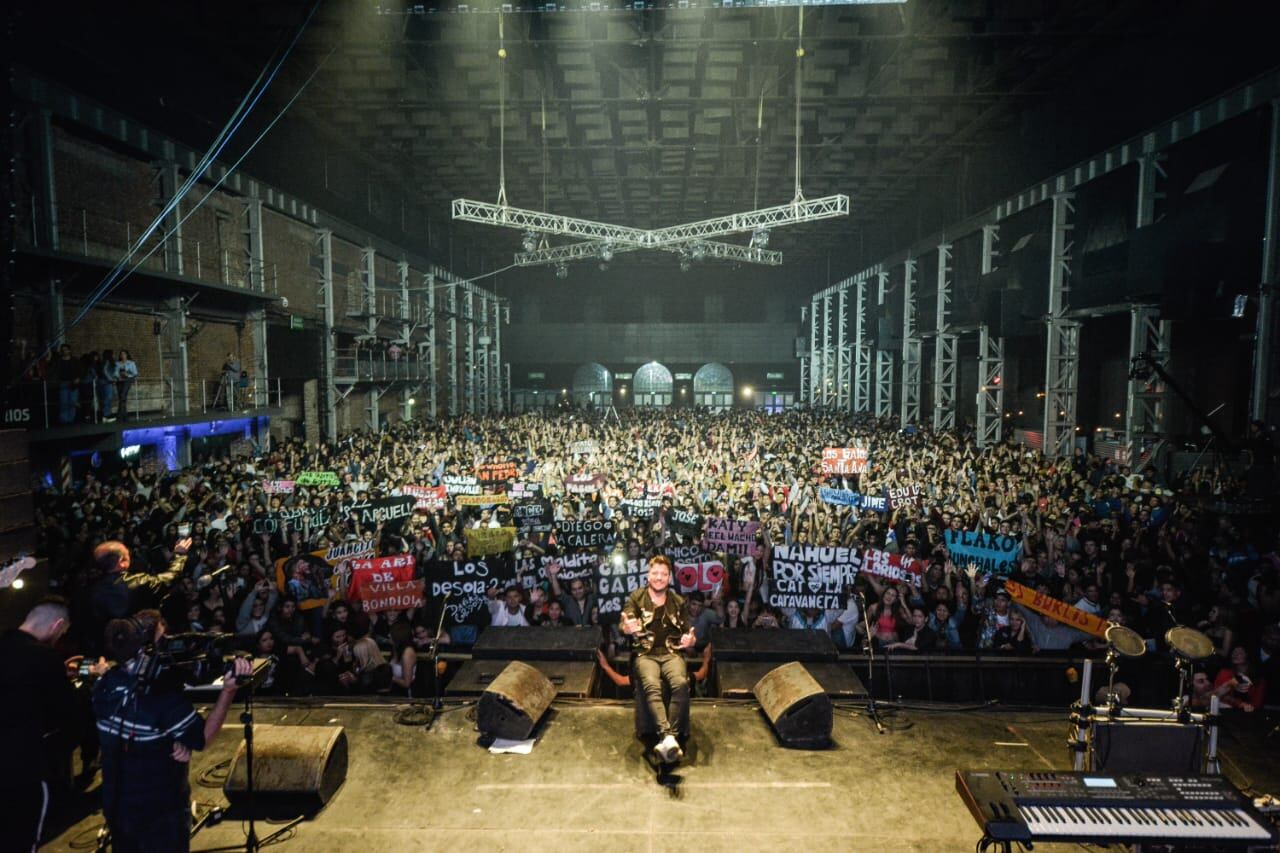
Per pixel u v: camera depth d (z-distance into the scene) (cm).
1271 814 415
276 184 2753
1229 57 1756
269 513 1354
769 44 2219
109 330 1931
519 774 557
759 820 500
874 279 4828
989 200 3077
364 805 517
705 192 4059
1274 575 1001
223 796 527
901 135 3023
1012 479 1825
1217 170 1811
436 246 4956
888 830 490
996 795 394
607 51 2309
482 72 2442
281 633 904
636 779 549
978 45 2211
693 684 776
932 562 1063
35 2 1594
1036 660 789
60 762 530
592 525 1305
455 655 830
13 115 1554
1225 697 748
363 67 2355
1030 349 3197
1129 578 1091
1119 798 390
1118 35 2066
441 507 1587
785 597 987
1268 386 1655
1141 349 2114
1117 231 2228
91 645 525
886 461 2355
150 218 2088
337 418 3338
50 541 1232
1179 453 2017
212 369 2409
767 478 1997
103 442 1811
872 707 652
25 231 1598
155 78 2041
